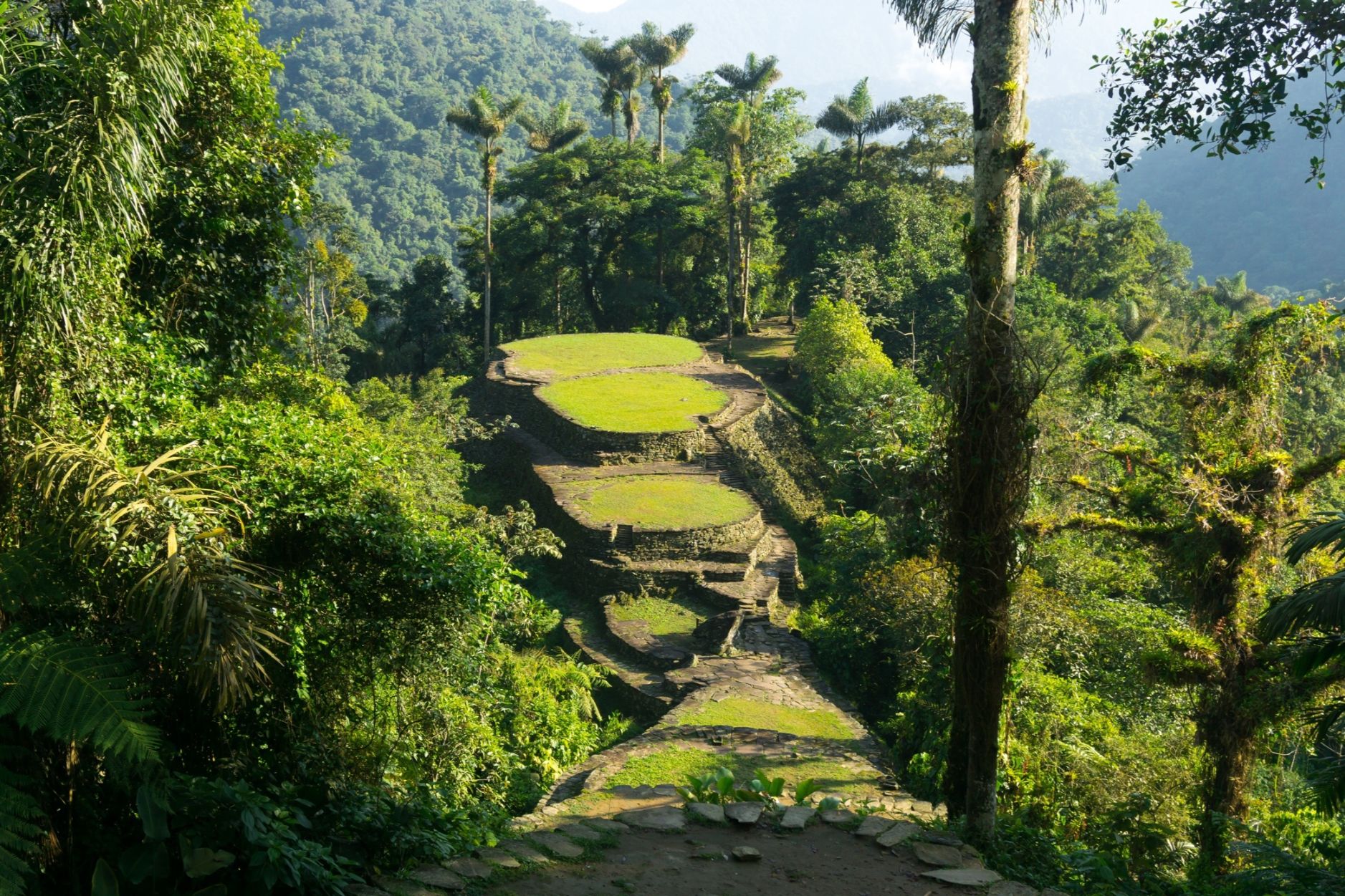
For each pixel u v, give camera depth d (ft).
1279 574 47.34
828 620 75.05
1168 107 34.76
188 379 31.78
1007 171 28.17
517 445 109.50
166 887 17.29
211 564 18.67
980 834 28.30
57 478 18.90
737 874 22.16
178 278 37.91
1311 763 33.22
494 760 41.42
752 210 193.57
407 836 21.54
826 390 123.85
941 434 29.35
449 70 517.14
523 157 442.50
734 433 110.22
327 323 177.78
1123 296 210.79
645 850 23.49
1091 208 215.51
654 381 126.21
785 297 216.54
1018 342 27.94
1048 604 55.77
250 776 23.75
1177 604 69.05
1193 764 47.88
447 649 32.86
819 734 55.42
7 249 19.88
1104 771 44.32
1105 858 28.84
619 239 184.96
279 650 26.73
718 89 192.03
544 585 86.17
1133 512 50.83
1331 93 32.14
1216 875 36.86
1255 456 48.29
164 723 22.71
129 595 18.45
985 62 28.48
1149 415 97.50
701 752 49.44
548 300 201.67
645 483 97.25
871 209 174.50
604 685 68.03
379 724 33.32
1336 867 27.35
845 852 24.22
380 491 31.96
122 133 21.59
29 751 17.21
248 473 27.58
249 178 39.19
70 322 21.36
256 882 17.44
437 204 406.41
